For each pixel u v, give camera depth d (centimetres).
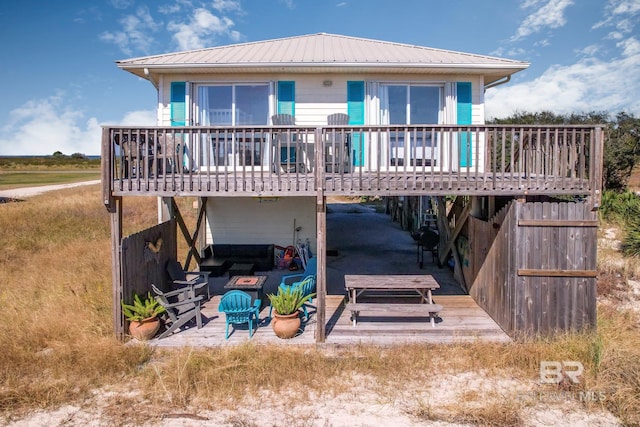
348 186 601
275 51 974
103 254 1073
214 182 612
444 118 927
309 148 896
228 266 985
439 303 746
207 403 438
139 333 579
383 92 924
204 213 1040
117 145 623
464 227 855
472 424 400
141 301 646
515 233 573
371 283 644
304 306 676
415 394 454
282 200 1044
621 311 678
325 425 400
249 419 411
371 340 582
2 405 433
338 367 507
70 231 1484
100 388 473
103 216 1786
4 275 920
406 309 595
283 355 528
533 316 572
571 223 570
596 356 497
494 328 618
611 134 1928
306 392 457
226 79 916
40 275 899
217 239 1052
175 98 909
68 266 966
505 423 399
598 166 571
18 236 1365
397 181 605
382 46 1064
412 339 585
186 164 898
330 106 924
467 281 819
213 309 725
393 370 500
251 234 1050
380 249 1231
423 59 888
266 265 982
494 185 594
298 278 872
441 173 600
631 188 2328
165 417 416
